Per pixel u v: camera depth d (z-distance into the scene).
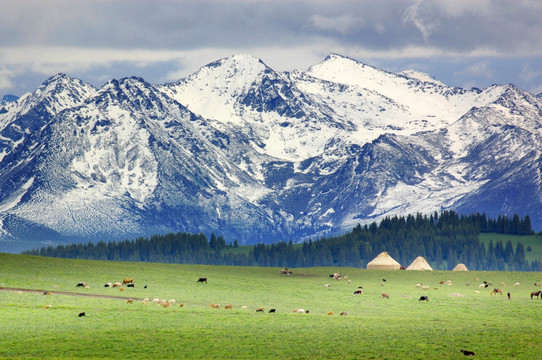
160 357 187.75
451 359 181.88
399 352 189.88
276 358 185.62
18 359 182.88
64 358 185.12
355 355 187.38
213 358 186.25
